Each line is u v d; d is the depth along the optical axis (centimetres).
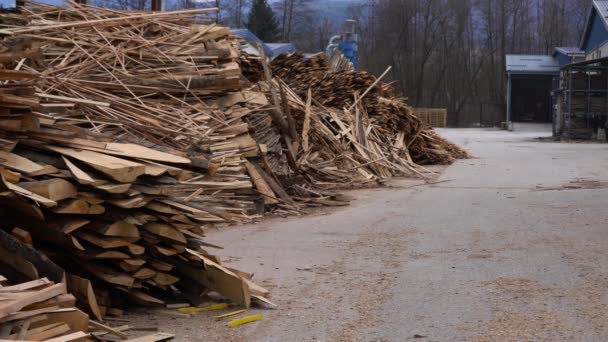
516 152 3008
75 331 446
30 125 560
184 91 1154
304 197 1330
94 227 544
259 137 1276
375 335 550
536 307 616
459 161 2462
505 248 878
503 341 530
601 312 598
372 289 690
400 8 8456
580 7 9300
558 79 4900
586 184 1636
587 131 4247
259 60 1512
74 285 539
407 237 973
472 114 8788
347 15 8681
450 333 552
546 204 1277
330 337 546
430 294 668
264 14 6431
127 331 543
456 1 8738
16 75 533
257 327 570
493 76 9081
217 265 612
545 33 9438
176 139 1034
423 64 8575
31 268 504
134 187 543
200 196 1006
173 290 664
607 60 4153
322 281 725
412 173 1911
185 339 538
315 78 1933
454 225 1066
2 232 522
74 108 977
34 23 1138
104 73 1107
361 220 1138
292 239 970
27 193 498
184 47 1203
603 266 766
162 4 2038
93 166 525
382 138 2023
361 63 8400
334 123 1852
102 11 1230
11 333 409
